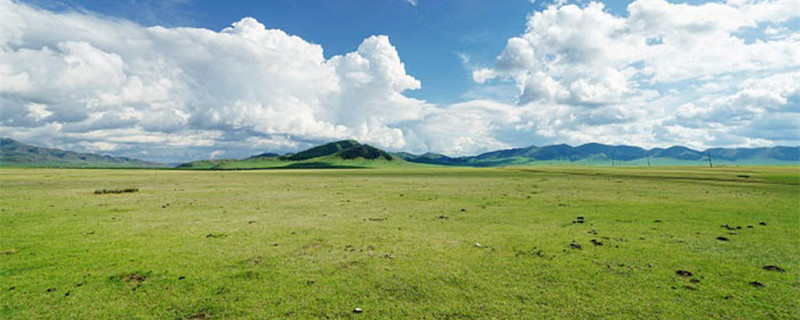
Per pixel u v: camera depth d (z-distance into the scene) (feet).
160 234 64.34
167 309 33.81
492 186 191.83
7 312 33.01
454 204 109.29
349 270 44.39
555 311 33.14
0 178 250.37
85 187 175.32
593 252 51.83
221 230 68.18
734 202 109.09
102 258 49.06
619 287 38.70
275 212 92.63
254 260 48.47
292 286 39.24
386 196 135.85
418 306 34.32
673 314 32.45
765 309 33.27
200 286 39.27
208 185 203.10
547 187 180.86
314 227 71.36
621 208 97.60
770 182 204.85
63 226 71.31
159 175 368.07
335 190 166.09
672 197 125.08
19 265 45.78
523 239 60.44
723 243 56.59
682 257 49.14
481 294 37.04
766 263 46.52
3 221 76.43
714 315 32.22
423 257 49.85
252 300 35.73
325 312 33.12
